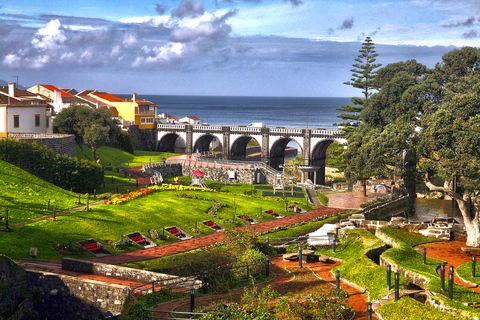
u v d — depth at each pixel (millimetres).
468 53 93250
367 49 111125
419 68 105938
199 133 136125
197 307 24781
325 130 114438
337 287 26594
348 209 71938
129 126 134750
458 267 32375
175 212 57094
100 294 27891
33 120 82938
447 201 86875
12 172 57938
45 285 29391
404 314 22734
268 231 54656
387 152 52344
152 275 30359
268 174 95812
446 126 43500
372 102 93125
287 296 25875
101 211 52344
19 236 40812
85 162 67688
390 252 32656
